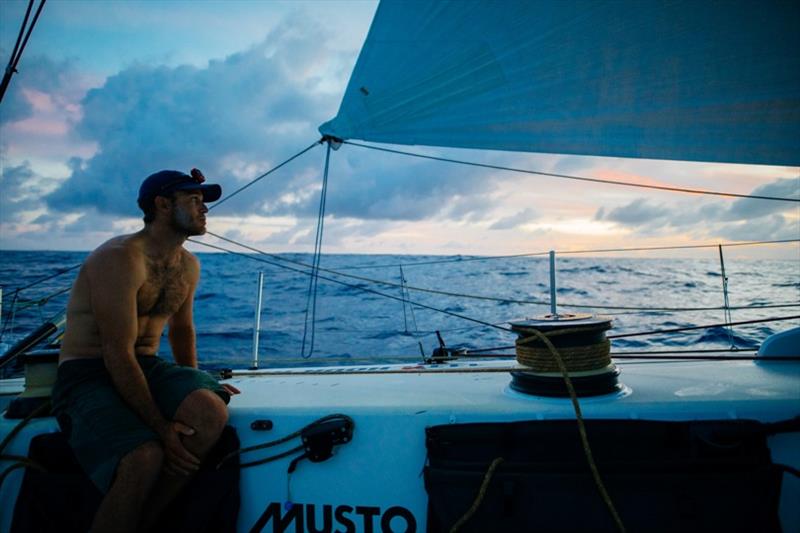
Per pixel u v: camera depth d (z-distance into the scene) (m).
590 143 2.82
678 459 2.05
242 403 2.57
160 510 2.28
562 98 2.74
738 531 1.96
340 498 2.36
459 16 2.72
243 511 2.41
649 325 10.80
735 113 2.51
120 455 2.15
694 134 2.62
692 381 2.64
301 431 2.39
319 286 23.39
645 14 2.41
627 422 2.17
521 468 2.08
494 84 2.83
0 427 2.52
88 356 2.40
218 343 10.88
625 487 2.00
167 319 2.66
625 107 2.67
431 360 3.77
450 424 2.28
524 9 2.59
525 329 2.47
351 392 2.73
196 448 2.28
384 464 2.35
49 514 2.31
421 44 2.86
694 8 2.31
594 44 2.57
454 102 2.94
